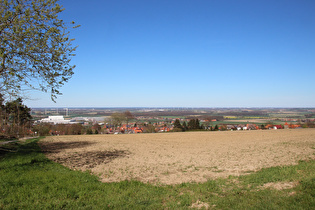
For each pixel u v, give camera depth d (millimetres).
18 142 34312
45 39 11352
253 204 7262
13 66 11039
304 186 8477
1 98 12359
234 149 26234
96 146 30984
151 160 19016
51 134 76688
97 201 8047
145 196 8773
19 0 10781
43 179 10641
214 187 9945
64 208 7379
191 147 30016
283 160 16938
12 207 7211
